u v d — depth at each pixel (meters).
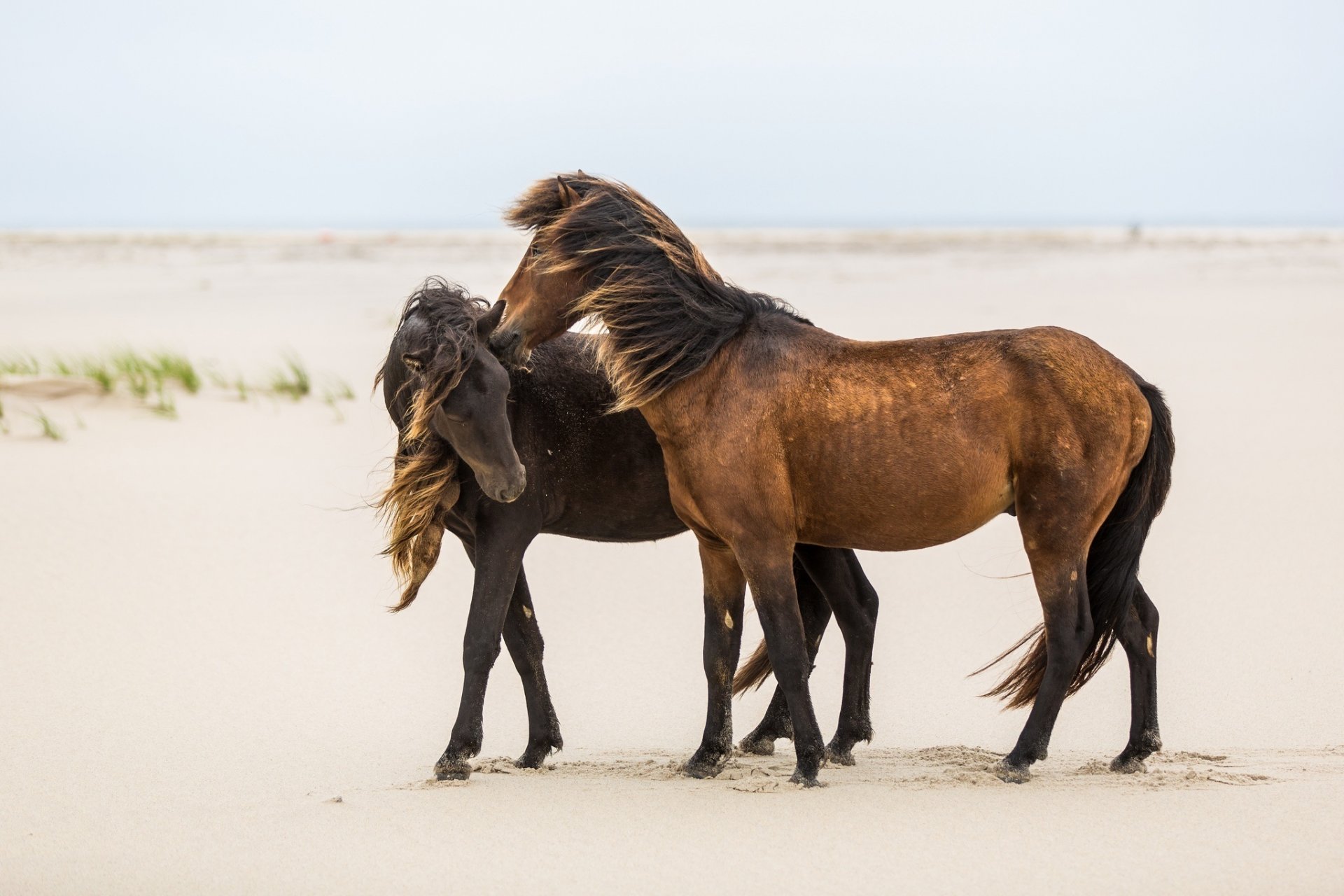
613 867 6.61
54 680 10.25
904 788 7.81
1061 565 7.77
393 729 9.38
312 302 44.69
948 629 11.88
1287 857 6.55
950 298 43.69
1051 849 6.71
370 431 21.06
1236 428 20.56
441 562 14.41
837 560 8.82
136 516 15.68
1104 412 7.71
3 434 20.03
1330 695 9.62
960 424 7.73
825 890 6.27
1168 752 8.56
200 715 9.55
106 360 25.47
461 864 6.70
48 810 7.61
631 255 8.08
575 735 9.49
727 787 7.92
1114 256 74.44
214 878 6.56
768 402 7.92
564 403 8.77
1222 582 12.72
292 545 14.63
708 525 8.18
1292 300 41.56
